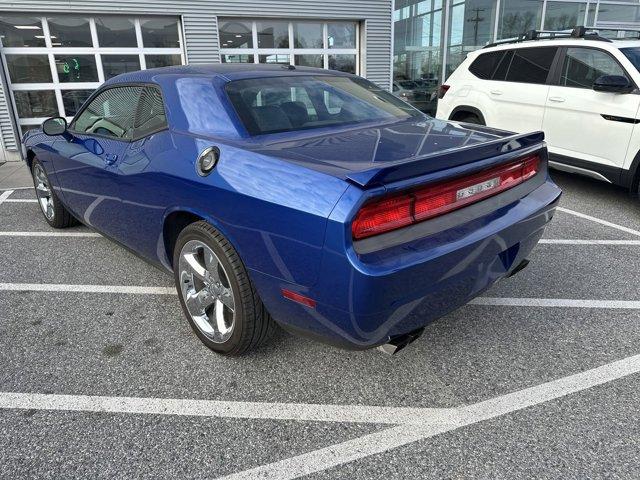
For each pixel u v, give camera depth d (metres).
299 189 2.03
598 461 1.99
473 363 2.67
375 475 1.95
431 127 2.89
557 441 2.10
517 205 2.54
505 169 2.52
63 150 3.85
